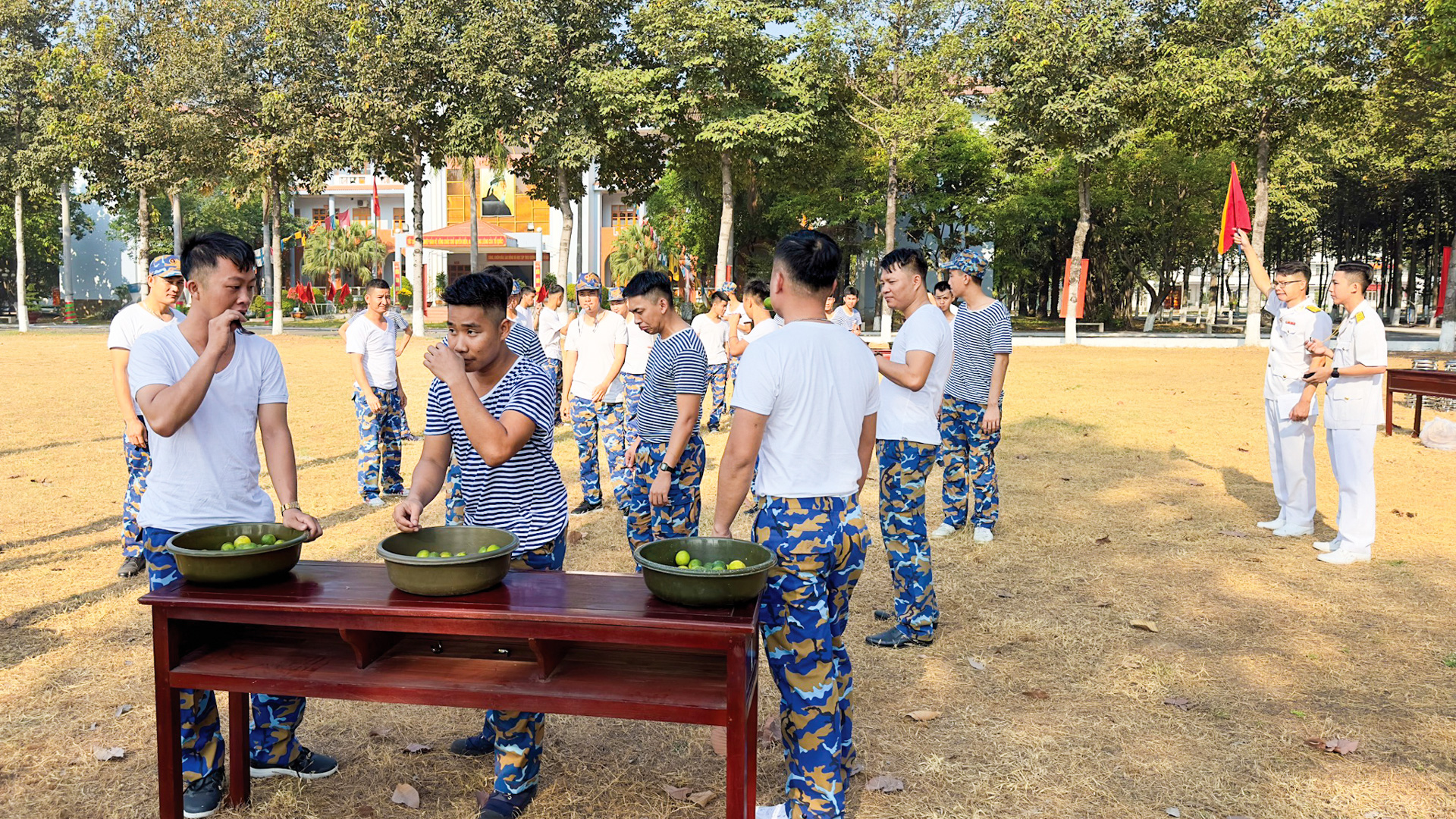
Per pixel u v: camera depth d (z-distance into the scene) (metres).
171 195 33.53
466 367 3.14
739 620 2.52
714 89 26.05
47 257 47.00
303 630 3.07
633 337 7.63
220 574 2.77
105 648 4.54
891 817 3.15
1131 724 3.82
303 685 2.76
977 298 6.43
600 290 7.39
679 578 2.55
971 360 6.46
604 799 3.26
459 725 3.88
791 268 2.89
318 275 49.78
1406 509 7.55
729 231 27.33
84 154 29.81
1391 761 3.49
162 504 3.11
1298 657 4.50
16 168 32.62
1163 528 6.93
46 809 3.13
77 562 5.93
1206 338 30.45
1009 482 8.56
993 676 4.32
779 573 2.84
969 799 3.26
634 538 5.54
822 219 36.53
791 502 2.82
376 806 3.21
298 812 3.16
